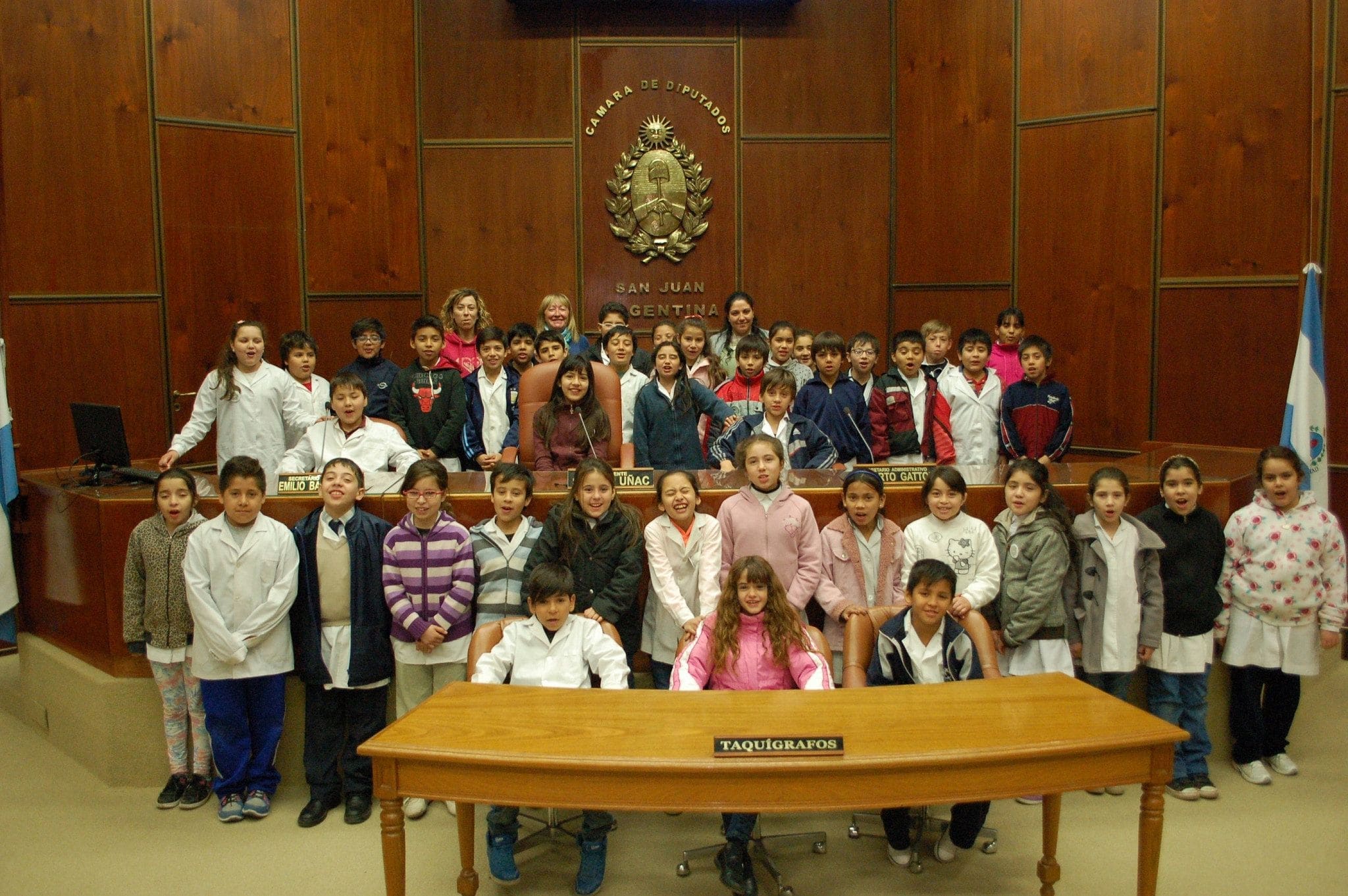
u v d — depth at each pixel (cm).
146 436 609
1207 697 429
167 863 351
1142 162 647
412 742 271
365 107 717
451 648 384
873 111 761
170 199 616
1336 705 483
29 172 559
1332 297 570
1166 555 401
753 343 529
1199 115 622
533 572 342
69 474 479
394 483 425
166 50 611
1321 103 566
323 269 698
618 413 479
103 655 418
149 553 385
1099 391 675
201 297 632
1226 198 614
